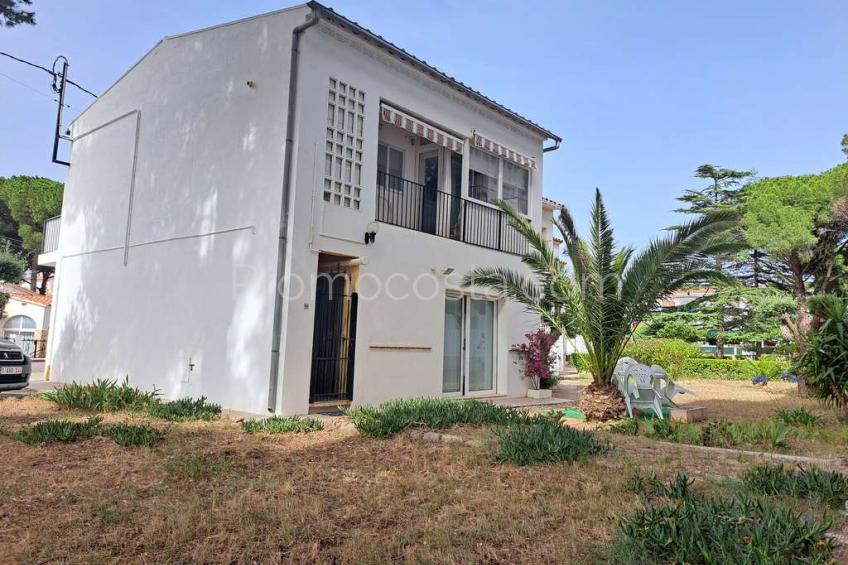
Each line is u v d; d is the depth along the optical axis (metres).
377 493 4.75
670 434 7.89
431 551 3.50
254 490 4.80
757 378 17.95
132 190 12.89
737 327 24.14
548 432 6.57
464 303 13.49
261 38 10.37
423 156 13.80
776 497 4.52
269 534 3.75
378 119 11.14
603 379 10.10
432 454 6.24
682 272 9.43
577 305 10.14
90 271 13.91
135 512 4.14
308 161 9.70
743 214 18.33
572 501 4.52
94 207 14.14
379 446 6.66
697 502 3.96
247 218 10.05
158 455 5.95
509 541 3.70
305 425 7.73
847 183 16.19
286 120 9.67
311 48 9.92
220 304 10.30
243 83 10.55
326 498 4.62
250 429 7.46
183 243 11.29
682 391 10.59
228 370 9.94
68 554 3.37
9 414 8.31
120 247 12.98
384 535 3.79
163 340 11.36
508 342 14.22
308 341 9.52
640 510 3.90
